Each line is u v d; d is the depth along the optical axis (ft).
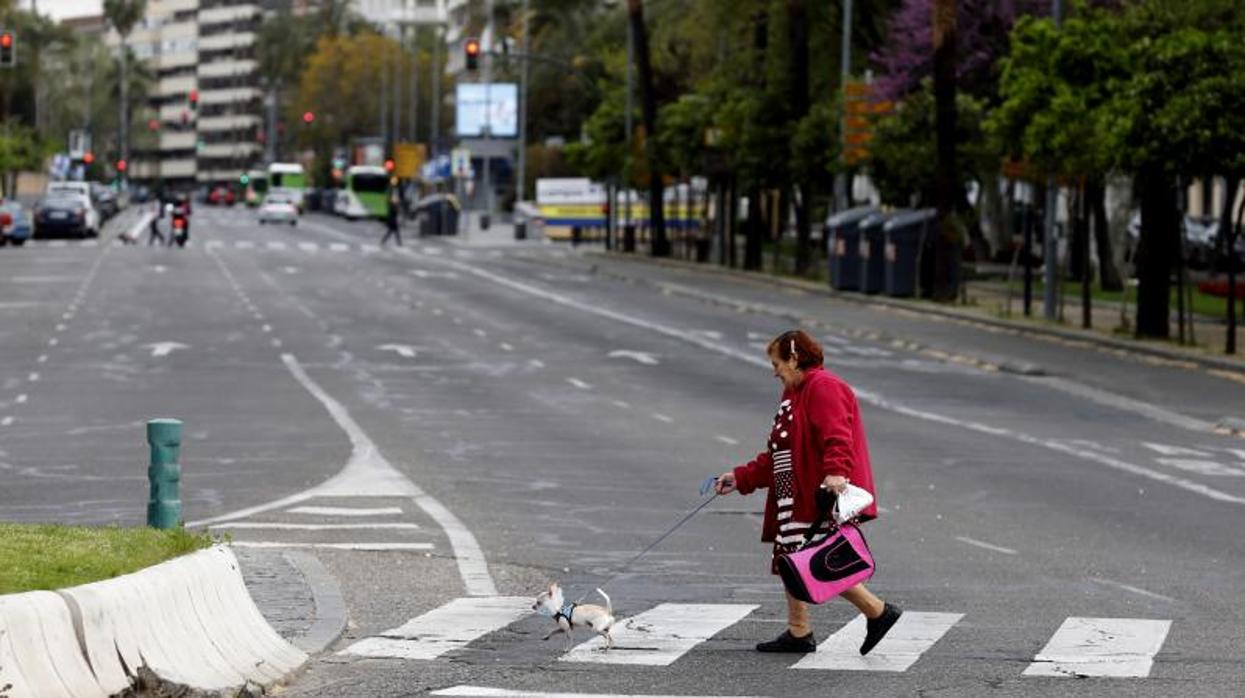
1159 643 96.02
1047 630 99.66
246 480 160.35
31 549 94.79
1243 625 101.14
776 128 510.58
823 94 571.28
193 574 84.58
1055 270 351.67
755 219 551.18
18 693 68.90
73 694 71.92
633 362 282.15
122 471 164.96
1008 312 361.10
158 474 116.06
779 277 504.02
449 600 108.47
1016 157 361.51
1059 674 88.43
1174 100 280.10
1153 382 255.70
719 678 87.45
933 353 302.66
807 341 91.66
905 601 108.47
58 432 194.59
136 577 79.61
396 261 588.50
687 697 83.41
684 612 104.94
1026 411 222.69
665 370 270.87
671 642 96.12
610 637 93.15
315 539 130.21
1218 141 280.10
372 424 202.90
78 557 92.79
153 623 79.20
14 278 460.55
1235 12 306.55
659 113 653.71
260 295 418.10
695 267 567.18
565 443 187.62
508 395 235.20
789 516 91.15
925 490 156.56
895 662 91.15
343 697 83.15
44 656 71.51
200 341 309.01
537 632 98.73
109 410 215.10
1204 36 285.23
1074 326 336.29
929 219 417.69
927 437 195.62
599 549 127.24
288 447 183.01
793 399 91.56
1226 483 162.71
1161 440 195.42
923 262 421.18
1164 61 284.82
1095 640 96.73
